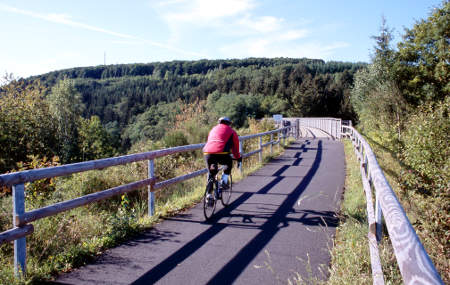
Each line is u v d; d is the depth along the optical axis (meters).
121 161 4.67
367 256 3.53
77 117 32.94
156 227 5.11
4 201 5.73
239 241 4.47
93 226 5.01
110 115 126.69
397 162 10.37
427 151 6.71
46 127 23.77
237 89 126.94
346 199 6.57
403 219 1.63
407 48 21.50
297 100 91.12
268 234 4.74
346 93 91.44
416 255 1.25
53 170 3.59
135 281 3.36
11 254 4.12
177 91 163.75
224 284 3.28
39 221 4.55
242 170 10.29
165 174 9.27
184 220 5.48
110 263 3.79
